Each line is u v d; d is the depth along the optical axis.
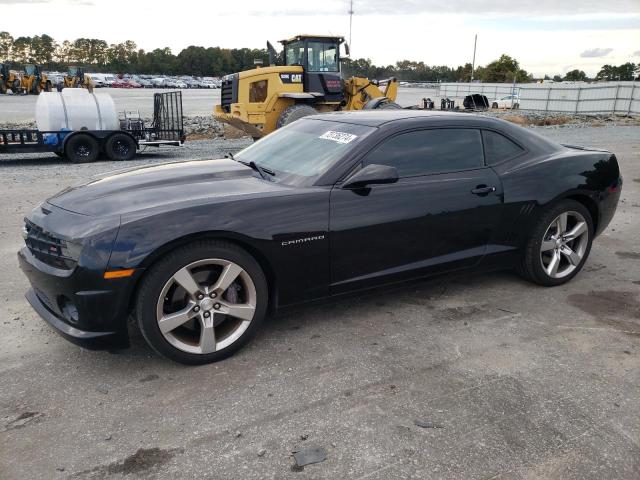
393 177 3.54
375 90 16.19
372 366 3.33
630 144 15.89
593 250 5.82
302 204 3.45
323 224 3.51
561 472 2.42
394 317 4.05
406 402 2.94
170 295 3.21
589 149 5.03
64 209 3.30
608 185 4.77
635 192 8.99
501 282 4.81
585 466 2.46
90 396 2.99
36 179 9.84
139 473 2.40
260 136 15.73
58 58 143.75
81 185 3.76
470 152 4.19
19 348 3.52
